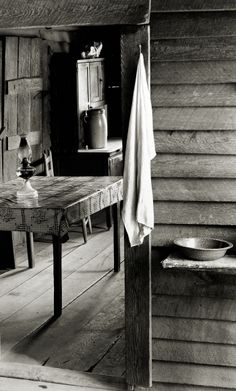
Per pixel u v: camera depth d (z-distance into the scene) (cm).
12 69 822
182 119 430
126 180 423
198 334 443
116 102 1169
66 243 860
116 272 736
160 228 443
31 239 746
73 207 528
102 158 945
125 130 438
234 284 433
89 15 424
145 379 451
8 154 816
